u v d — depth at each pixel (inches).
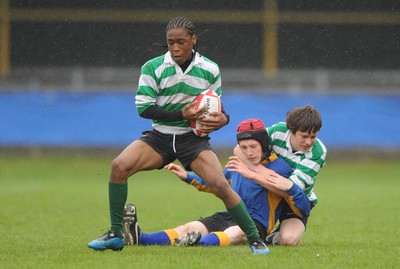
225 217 1084.5
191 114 917.2
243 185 1061.8
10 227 1325.0
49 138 2965.1
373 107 3014.3
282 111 2982.3
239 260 893.8
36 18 3294.8
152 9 3275.1
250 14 3294.8
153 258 906.7
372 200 1871.3
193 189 2149.4
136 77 3240.7
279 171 1052.5
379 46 3334.2
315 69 3331.7
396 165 2952.8
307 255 950.4
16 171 2642.7
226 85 3240.7
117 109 2977.4
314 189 2186.3
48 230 1280.8
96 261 890.1
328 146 3011.8
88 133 2970.0
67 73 3223.4
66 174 2588.6
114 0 3275.1
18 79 3228.3
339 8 3336.6
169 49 924.6
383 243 1127.6
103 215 1529.3
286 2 3324.3
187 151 938.1
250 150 1018.1
